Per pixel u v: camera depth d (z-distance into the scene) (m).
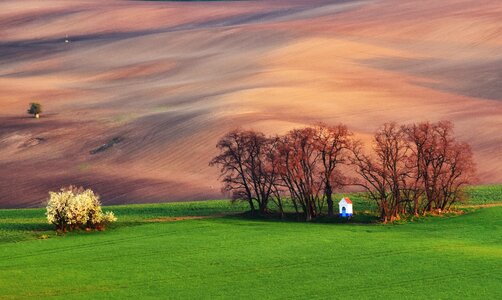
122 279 86.94
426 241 106.75
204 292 82.25
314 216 127.56
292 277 87.88
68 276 88.00
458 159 129.75
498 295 81.38
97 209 117.19
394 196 125.44
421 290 83.00
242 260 95.62
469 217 123.81
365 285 84.81
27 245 104.56
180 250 101.31
